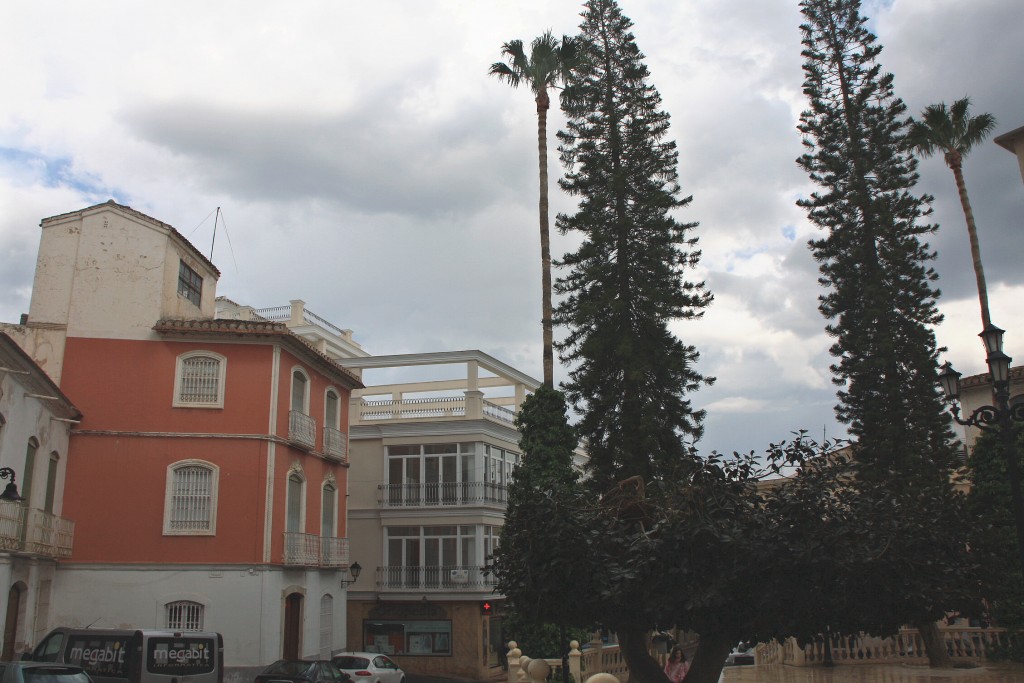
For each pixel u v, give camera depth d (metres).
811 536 8.09
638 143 29.12
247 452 24.12
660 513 9.08
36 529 20.44
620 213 28.50
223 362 24.62
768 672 21.83
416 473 35.66
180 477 23.72
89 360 23.91
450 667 33.31
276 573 24.05
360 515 35.66
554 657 21.64
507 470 37.94
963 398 30.61
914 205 28.62
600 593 8.50
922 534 8.37
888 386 26.92
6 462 18.75
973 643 24.55
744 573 8.20
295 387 26.52
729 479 9.19
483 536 34.78
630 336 27.05
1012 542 20.95
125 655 15.88
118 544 22.89
